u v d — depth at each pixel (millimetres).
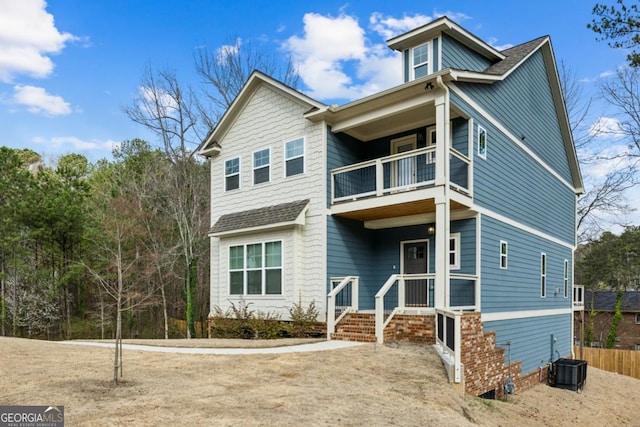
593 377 17750
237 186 16016
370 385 7152
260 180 15219
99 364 8195
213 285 16188
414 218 13414
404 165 13484
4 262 24672
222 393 6223
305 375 7539
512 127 14664
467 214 12094
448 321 9125
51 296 24500
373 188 14211
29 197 23984
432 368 8625
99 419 4941
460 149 12172
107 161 36781
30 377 6926
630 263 32156
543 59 17422
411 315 11023
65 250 25391
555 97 18375
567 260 19469
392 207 12172
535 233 15984
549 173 17797
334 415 5523
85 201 26844
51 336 25156
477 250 11938
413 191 11391
